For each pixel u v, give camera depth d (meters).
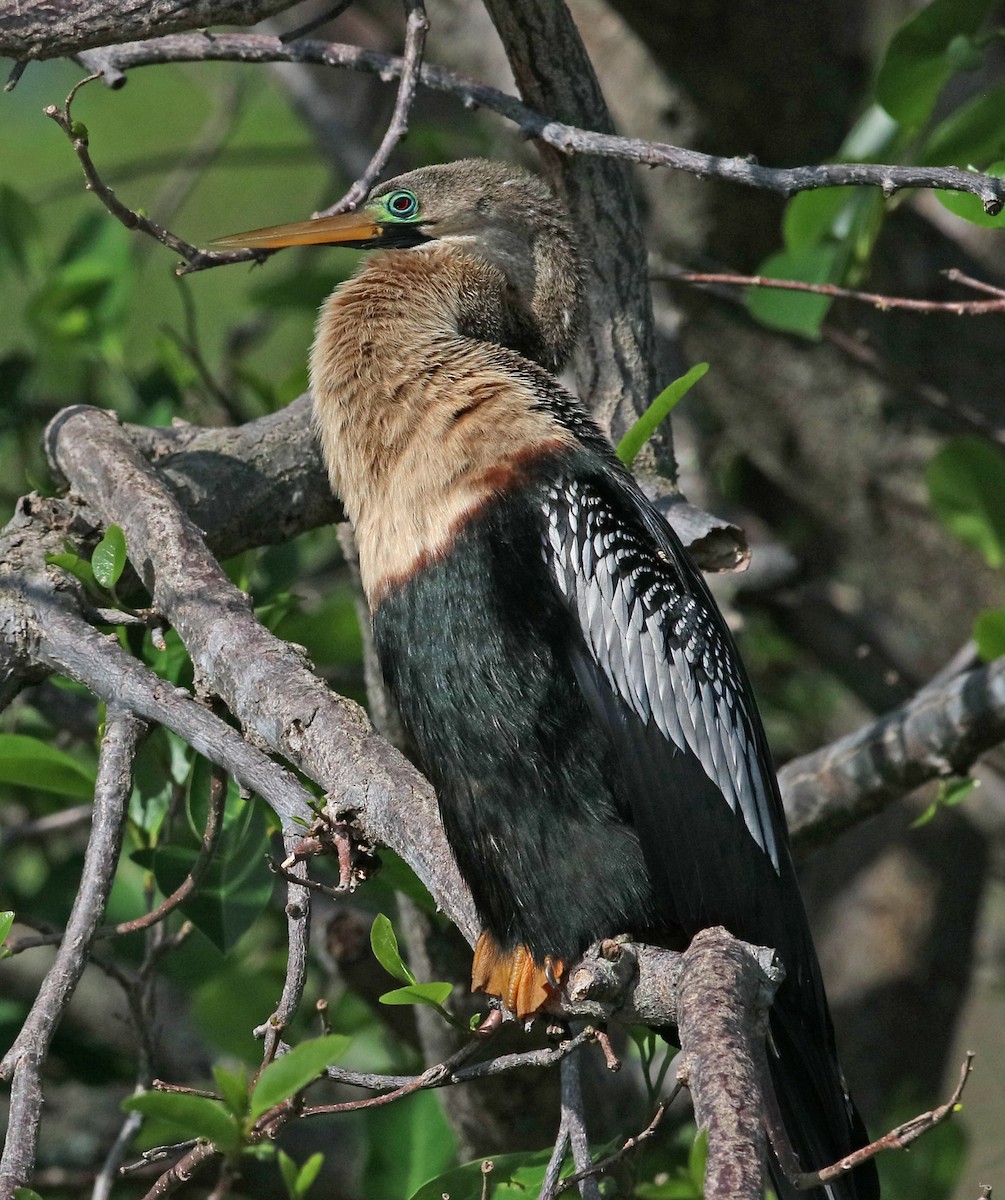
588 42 13.21
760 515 15.20
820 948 14.57
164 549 7.76
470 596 7.21
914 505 13.41
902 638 14.38
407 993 6.32
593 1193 6.59
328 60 8.77
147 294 17.75
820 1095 7.16
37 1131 5.80
